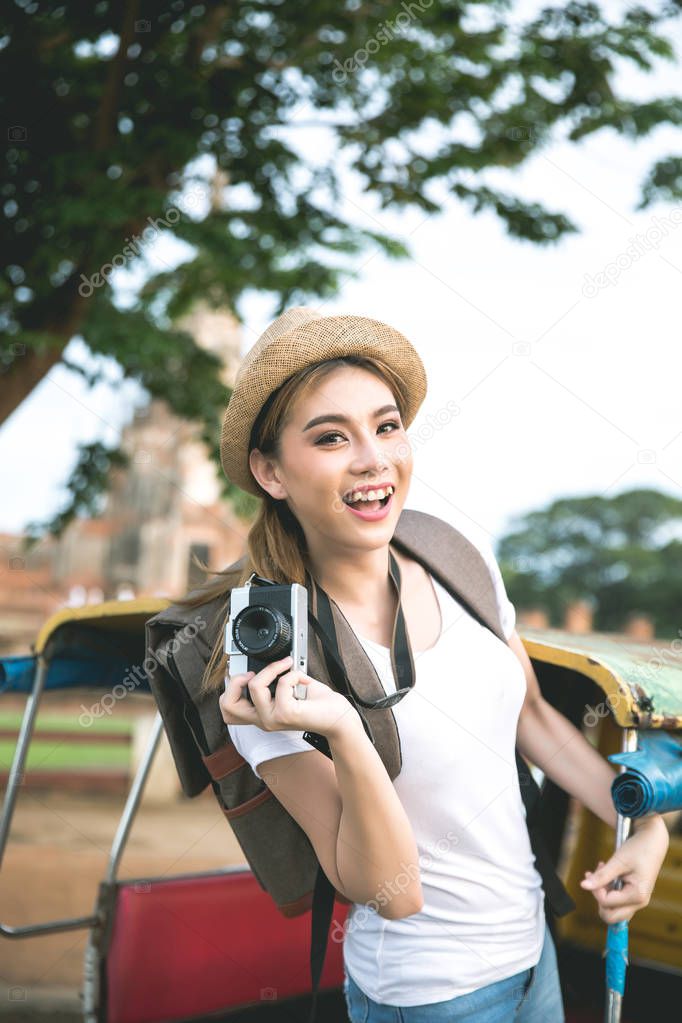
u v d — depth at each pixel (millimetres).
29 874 6141
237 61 6195
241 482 1981
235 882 3008
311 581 1850
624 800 1850
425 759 1754
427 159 6238
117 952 2824
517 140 6266
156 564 21219
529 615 28969
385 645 1857
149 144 5578
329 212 6285
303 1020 3059
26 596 19375
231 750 1841
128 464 8070
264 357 1800
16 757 2854
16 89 5992
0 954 4543
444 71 6230
